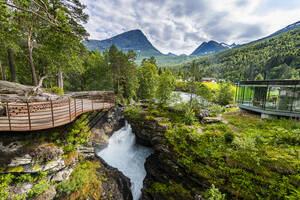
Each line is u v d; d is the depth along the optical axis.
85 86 31.17
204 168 9.04
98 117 17.91
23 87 14.91
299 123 10.67
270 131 10.35
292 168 6.71
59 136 10.46
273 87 12.79
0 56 17.98
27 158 8.20
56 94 15.94
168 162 11.53
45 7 12.18
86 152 13.20
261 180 6.97
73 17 15.04
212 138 10.53
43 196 8.17
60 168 9.41
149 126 15.89
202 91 18.64
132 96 35.91
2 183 7.21
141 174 14.90
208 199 7.24
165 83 19.94
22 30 14.59
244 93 17.12
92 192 10.33
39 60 19.06
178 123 14.55
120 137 20.27
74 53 15.82
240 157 8.14
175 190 10.41
